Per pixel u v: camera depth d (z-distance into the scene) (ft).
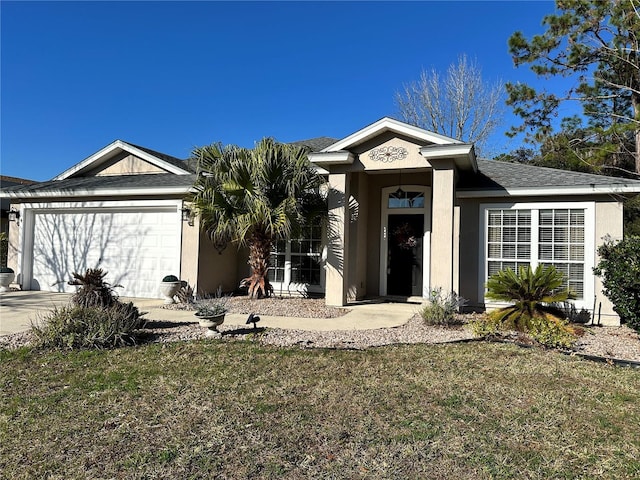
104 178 45.96
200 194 33.73
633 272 23.04
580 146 54.54
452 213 30.07
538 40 50.47
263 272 36.81
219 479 9.48
